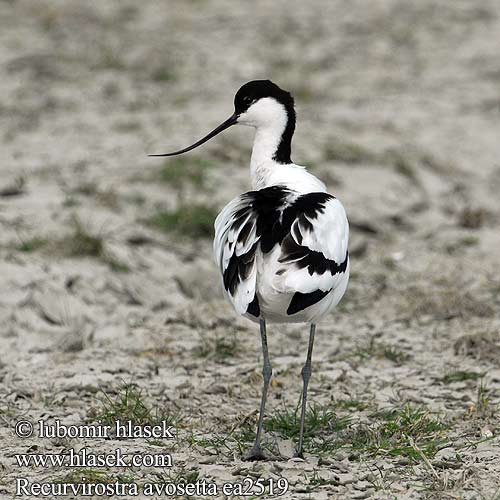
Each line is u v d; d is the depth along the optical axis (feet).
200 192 51.11
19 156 55.52
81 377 32.71
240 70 74.18
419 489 24.48
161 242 45.73
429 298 40.68
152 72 72.43
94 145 57.67
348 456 26.53
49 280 39.99
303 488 24.52
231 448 27.27
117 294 40.50
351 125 63.26
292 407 30.48
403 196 53.06
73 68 73.26
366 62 78.33
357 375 33.32
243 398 31.30
